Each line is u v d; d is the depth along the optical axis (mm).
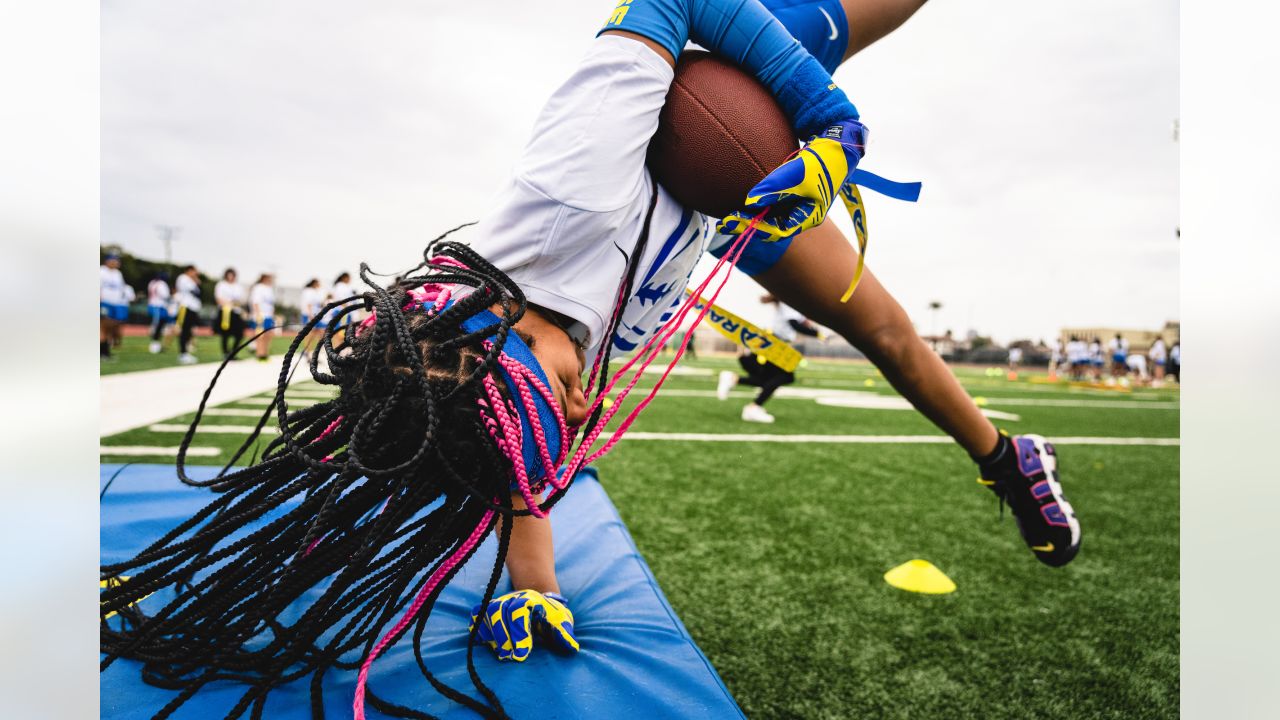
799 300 1561
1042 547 1891
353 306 1003
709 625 2037
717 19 1124
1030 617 2184
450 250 1064
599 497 2146
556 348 1045
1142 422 7648
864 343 1631
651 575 1647
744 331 1717
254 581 983
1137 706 1680
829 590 2332
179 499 1918
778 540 2834
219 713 1004
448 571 993
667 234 1222
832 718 1587
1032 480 1832
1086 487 4117
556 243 1040
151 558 1000
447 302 994
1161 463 4969
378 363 886
